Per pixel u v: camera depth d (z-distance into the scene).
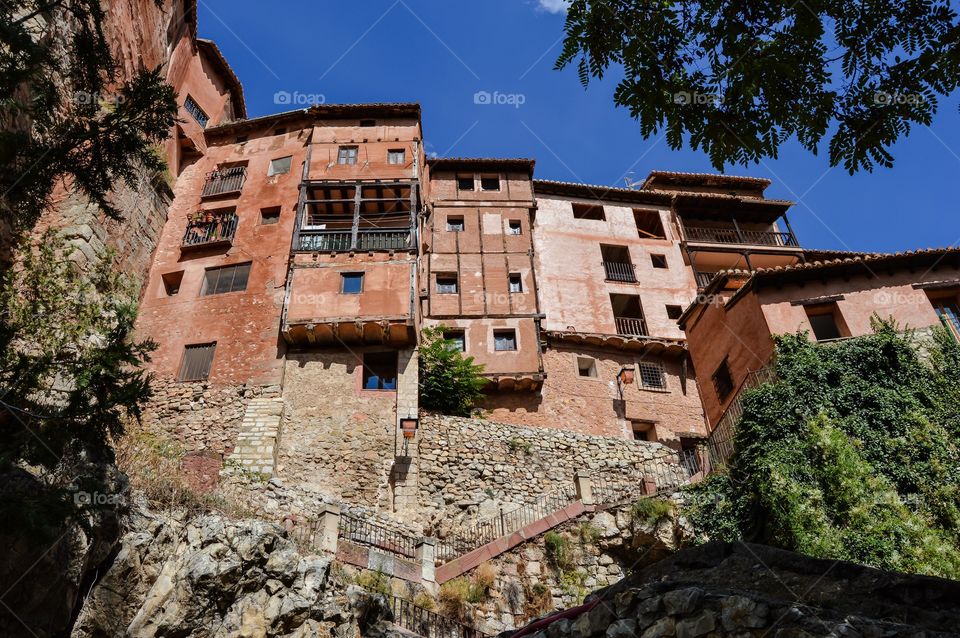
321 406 20.12
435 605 13.69
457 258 28.83
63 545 9.24
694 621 6.26
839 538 12.62
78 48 8.92
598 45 5.80
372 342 21.56
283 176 26.50
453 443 19.78
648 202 33.28
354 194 25.59
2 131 8.05
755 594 6.24
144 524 10.95
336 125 28.06
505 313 27.16
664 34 5.70
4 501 7.24
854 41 5.36
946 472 13.86
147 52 23.34
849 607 5.72
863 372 16.23
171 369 21.33
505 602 14.71
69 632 9.44
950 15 5.16
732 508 15.17
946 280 18.48
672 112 5.82
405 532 17.12
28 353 16.19
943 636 4.91
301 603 11.04
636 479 20.08
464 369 22.77
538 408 25.12
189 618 10.39
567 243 30.72
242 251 23.95
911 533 12.48
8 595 8.52
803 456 14.30
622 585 7.87
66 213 20.03
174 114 9.12
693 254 31.38
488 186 31.94
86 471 10.02
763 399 15.84
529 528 16.06
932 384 15.92
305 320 21.16
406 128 28.06
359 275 22.47
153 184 24.58
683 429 25.86
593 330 28.17
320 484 18.56
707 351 21.50
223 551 11.07
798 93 5.59
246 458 18.67
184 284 23.38
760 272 18.83
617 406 25.98
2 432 8.64
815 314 18.70
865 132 5.55
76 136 8.53
